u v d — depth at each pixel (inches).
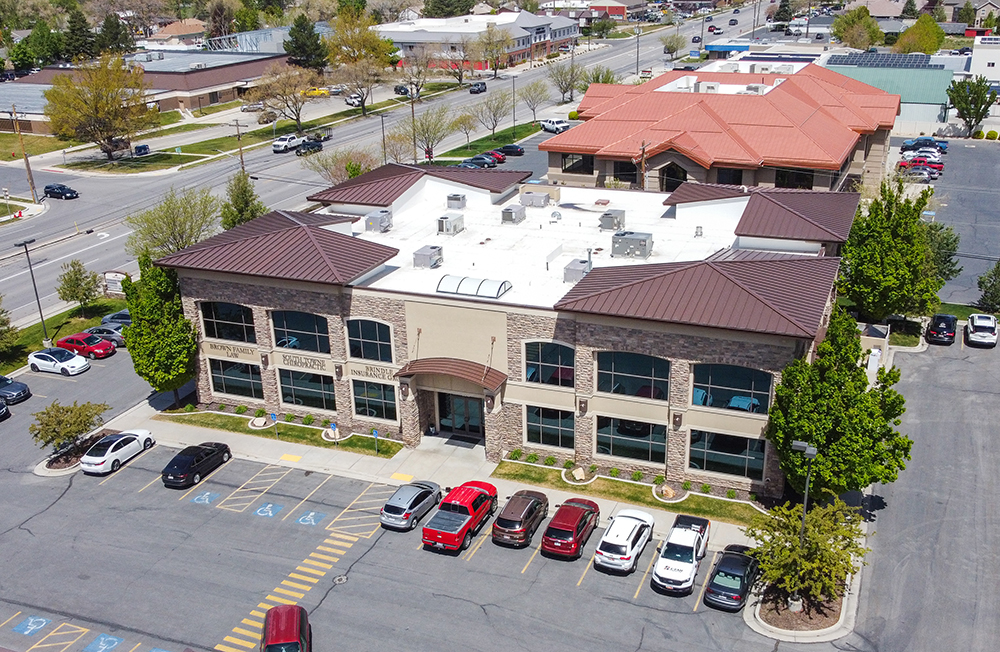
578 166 3065.9
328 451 1887.3
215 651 1338.6
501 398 1801.2
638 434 1723.7
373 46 5994.1
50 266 3120.1
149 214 2783.0
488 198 2418.8
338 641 1342.3
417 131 4330.7
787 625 1334.9
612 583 1450.5
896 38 7342.5
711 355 1581.0
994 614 1346.0
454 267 1977.1
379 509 1681.8
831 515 1362.0
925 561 1471.5
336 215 2300.7
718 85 3506.4
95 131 4382.4
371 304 1838.1
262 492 1748.3
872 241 2249.0
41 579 1509.6
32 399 2197.3
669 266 1743.4
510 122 5315.0
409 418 1860.2
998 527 1553.9
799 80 3491.6
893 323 2439.7
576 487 1720.0
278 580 1488.7
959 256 2977.4
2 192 4013.3
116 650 1346.0
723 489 1670.8
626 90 3671.3
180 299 2030.0
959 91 4633.4
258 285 1919.3
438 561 1525.6
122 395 2198.6
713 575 1386.6
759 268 1695.4
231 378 2080.5
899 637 1306.6
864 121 3223.4
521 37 7017.7
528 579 1469.0
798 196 2103.8
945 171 4042.8
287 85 4813.0
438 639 1339.8
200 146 4741.6
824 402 1438.2
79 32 6373.0
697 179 2834.6
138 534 1627.7
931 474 1720.0
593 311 1617.9
